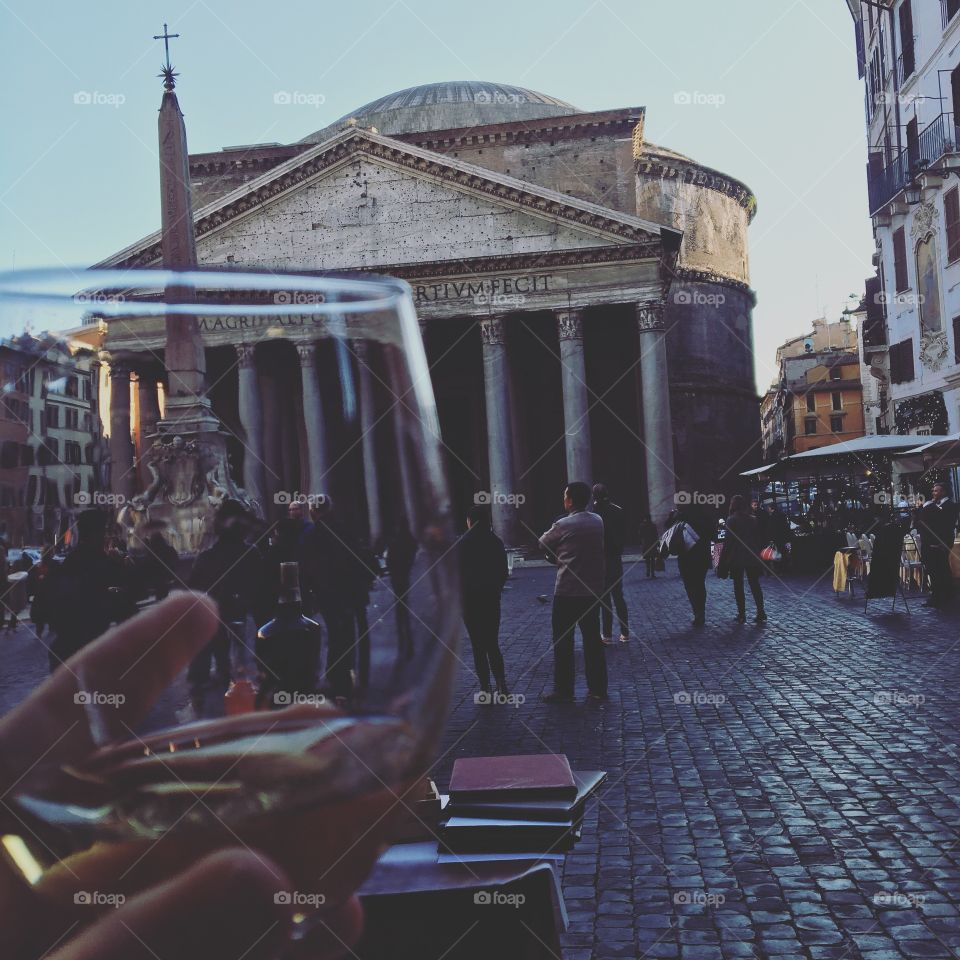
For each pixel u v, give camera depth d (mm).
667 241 40875
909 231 30906
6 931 339
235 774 382
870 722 8273
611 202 49156
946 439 24781
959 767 6723
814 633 14219
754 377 63438
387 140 39906
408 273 40219
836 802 6090
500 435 40344
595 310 44406
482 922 1228
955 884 4660
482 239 40375
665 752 7570
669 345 57344
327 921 432
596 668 9820
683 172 58719
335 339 532
